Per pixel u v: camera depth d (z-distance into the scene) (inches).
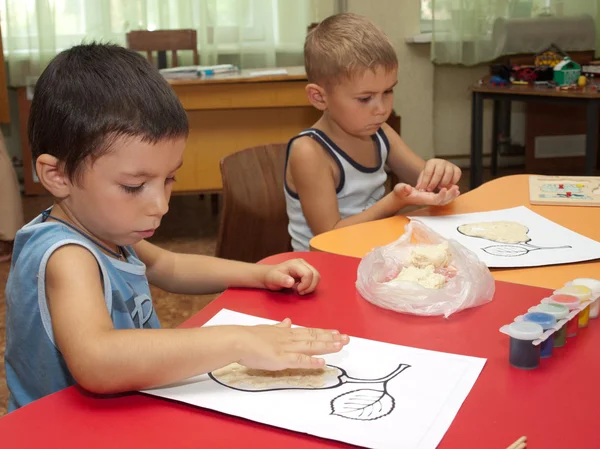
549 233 45.9
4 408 75.2
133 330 27.7
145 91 29.8
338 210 62.6
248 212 69.1
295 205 65.4
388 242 45.5
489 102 188.5
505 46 171.9
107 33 167.2
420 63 183.5
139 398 26.2
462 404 25.2
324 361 27.6
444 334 31.5
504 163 192.2
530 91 134.8
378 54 55.6
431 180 56.6
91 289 29.2
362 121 58.1
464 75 187.5
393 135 69.6
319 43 58.3
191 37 151.6
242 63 177.0
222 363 27.3
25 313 31.8
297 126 126.6
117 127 28.8
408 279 36.1
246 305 35.6
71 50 32.1
